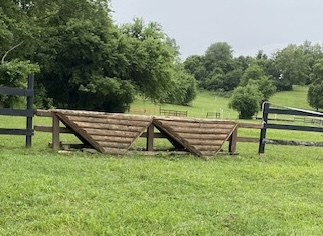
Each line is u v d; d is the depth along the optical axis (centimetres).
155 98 4194
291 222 470
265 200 560
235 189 614
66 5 3278
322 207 545
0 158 704
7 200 468
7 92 814
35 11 3203
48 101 3497
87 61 3772
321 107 8662
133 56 3828
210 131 908
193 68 12875
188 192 575
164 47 4009
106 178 618
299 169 821
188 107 7088
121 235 391
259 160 923
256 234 418
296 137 1678
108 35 3738
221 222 446
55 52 3588
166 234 403
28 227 397
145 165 739
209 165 798
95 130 834
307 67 11788
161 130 895
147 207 479
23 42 2942
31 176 584
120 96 3797
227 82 12006
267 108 998
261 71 10719
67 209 455
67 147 860
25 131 842
